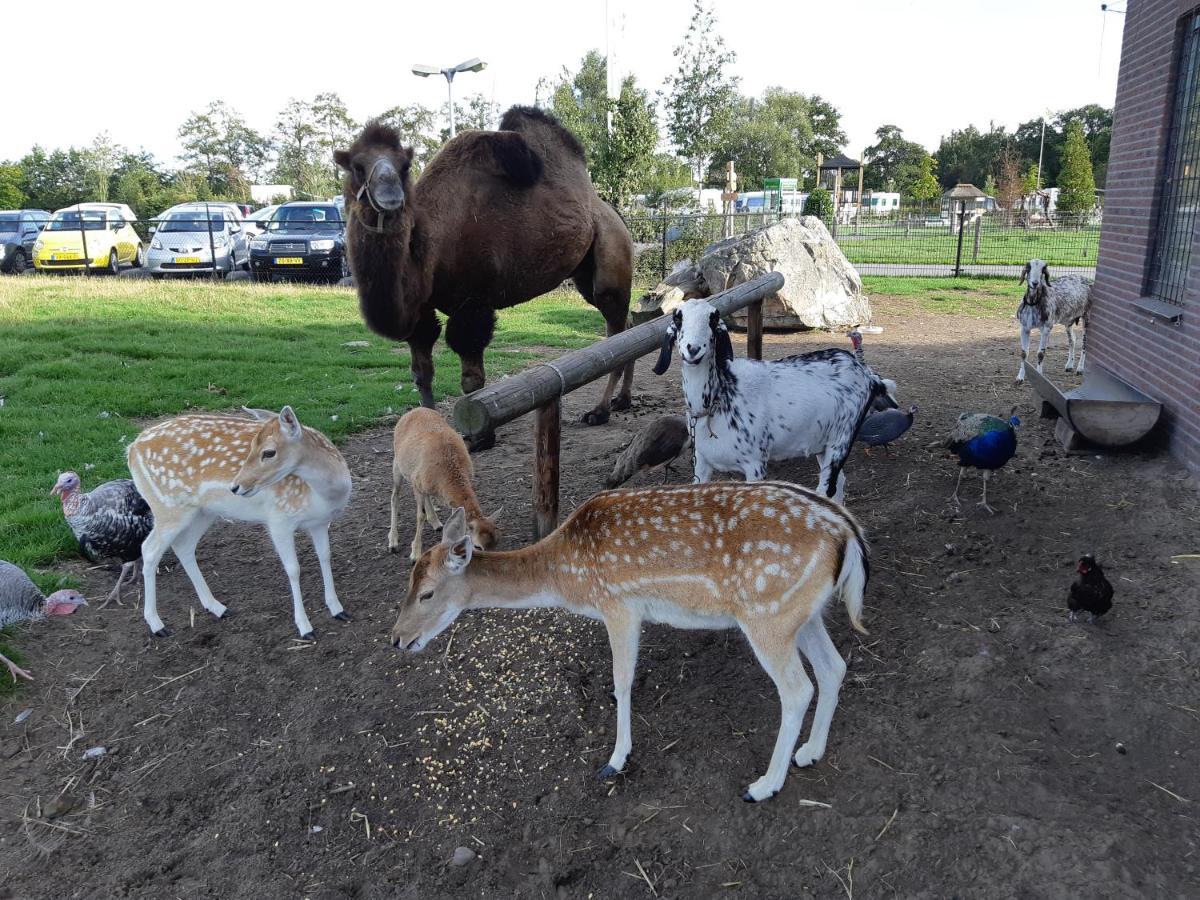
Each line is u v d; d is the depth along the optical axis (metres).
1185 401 6.58
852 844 3.60
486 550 4.95
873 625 4.95
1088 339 9.44
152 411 9.27
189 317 15.35
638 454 6.49
